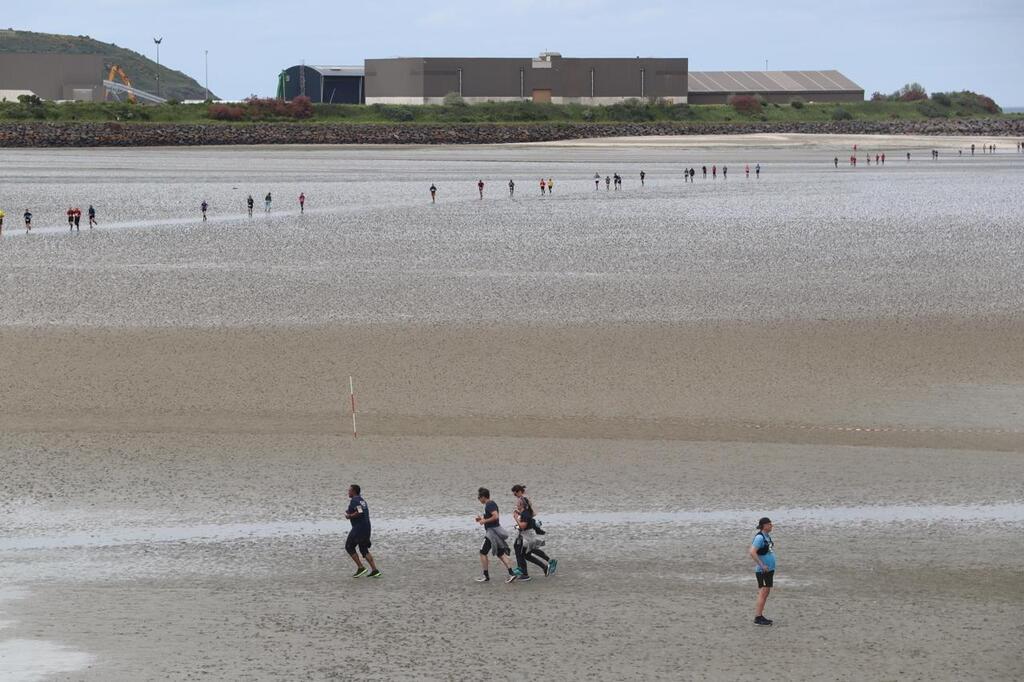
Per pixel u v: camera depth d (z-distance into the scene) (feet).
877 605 236.22
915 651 215.31
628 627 227.20
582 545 272.51
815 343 481.87
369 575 253.44
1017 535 276.00
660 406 391.86
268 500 302.66
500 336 492.13
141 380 421.18
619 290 599.98
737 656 214.07
